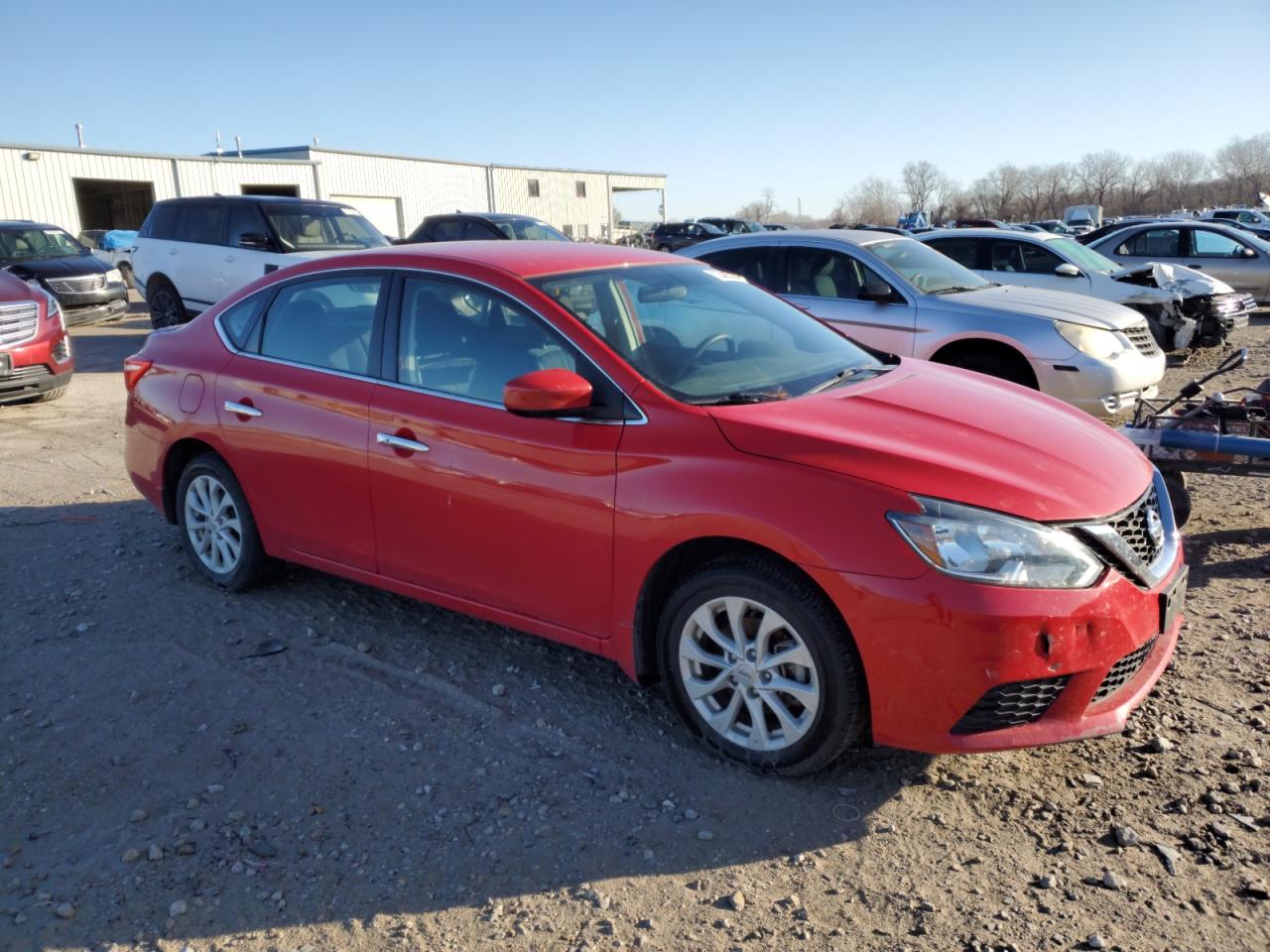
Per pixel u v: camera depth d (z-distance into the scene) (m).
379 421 3.94
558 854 2.90
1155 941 2.49
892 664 2.88
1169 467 4.98
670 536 3.19
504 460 3.57
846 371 3.92
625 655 3.45
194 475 4.79
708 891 2.74
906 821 3.00
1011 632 2.78
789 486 3.00
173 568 5.14
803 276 8.27
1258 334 13.88
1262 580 4.72
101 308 16.45
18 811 3.14
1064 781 3.17
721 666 3.26
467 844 2.95
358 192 41.47
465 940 2.57
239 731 3.58
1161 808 3.01
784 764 3.18
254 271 12.55
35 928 2.64
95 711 3.74
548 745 3.46
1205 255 15.65
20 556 5.35
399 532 3.97
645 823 3.03
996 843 2.89
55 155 30.81
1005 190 98.19
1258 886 2.65
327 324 4.27
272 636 4.34
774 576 3.04
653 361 3.54
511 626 3.78
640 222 70.62
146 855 2.92
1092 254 11.56
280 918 2.67
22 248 16.61
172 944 2.58
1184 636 4.16
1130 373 7.22
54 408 9.56
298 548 4.40
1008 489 2.94
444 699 3.78
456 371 3.81
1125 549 3.01
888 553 2.85
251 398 4.41
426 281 3.97
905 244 8.42
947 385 3.87
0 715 3.72
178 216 13.73
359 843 2.96
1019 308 7.44
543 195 50.31
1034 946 2.49
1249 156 92.56
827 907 2.66
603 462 3.34
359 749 3.46
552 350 3.58
